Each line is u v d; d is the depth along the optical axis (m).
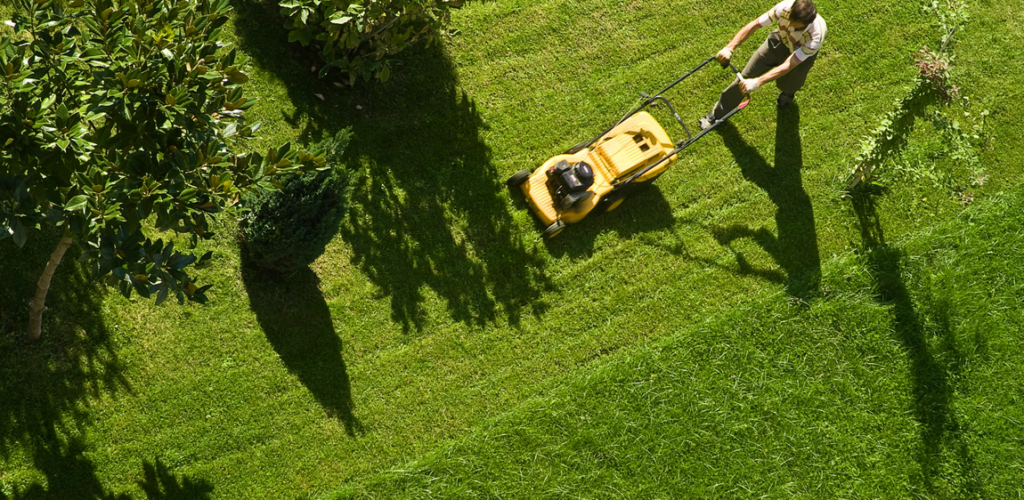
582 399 8.62
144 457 7.55
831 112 10.49
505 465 8.27
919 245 9.88
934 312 9.58
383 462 8.10
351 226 8.75
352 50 9.01
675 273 9.38
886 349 9.34
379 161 9.10
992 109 10.80
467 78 9.78
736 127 10.18
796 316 9.34
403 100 9.46
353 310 8.50
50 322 7.56
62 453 7.33
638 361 8.87
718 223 9.71
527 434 8.40
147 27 5.51
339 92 9.26
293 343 8.22
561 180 8.80
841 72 10.72
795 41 8.88
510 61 10.00
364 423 8.18
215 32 5.70
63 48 5.33
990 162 10.52
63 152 5.37
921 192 10.22
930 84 9.12
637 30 10.54
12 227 5.05
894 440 9.02
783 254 9.66
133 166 5.48
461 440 8.29
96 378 7.59
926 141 10.49
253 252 8.02
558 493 8.27
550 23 10.28
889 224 10.01
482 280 8.94
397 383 8.38
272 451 7.88
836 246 9.81
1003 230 10.12
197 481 7.63
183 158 5.57
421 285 8.77
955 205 10.23
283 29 9.23
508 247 9.12
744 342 9.14
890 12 11.17
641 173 9.04
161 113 5.59
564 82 10.06
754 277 9.50
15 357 7.38
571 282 9.15
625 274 9.29
